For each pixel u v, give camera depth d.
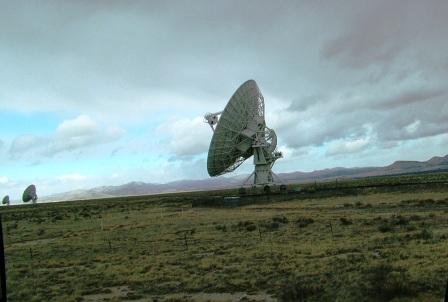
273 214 63.44
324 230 41.34
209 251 34.91
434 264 22.67
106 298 22.53
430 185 83.81
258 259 29.48
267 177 106.69
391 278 19.31
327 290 19.34
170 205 113.00
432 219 42.78
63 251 41.84
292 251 31.16
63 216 100.69
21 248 46.22
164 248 38.62
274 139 105.69
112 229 60.28
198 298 20.88
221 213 74.06
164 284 24.58
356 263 25.00
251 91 95.62
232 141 95.81
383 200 69.31
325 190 93.62
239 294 21.09
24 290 25.12
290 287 19.80
